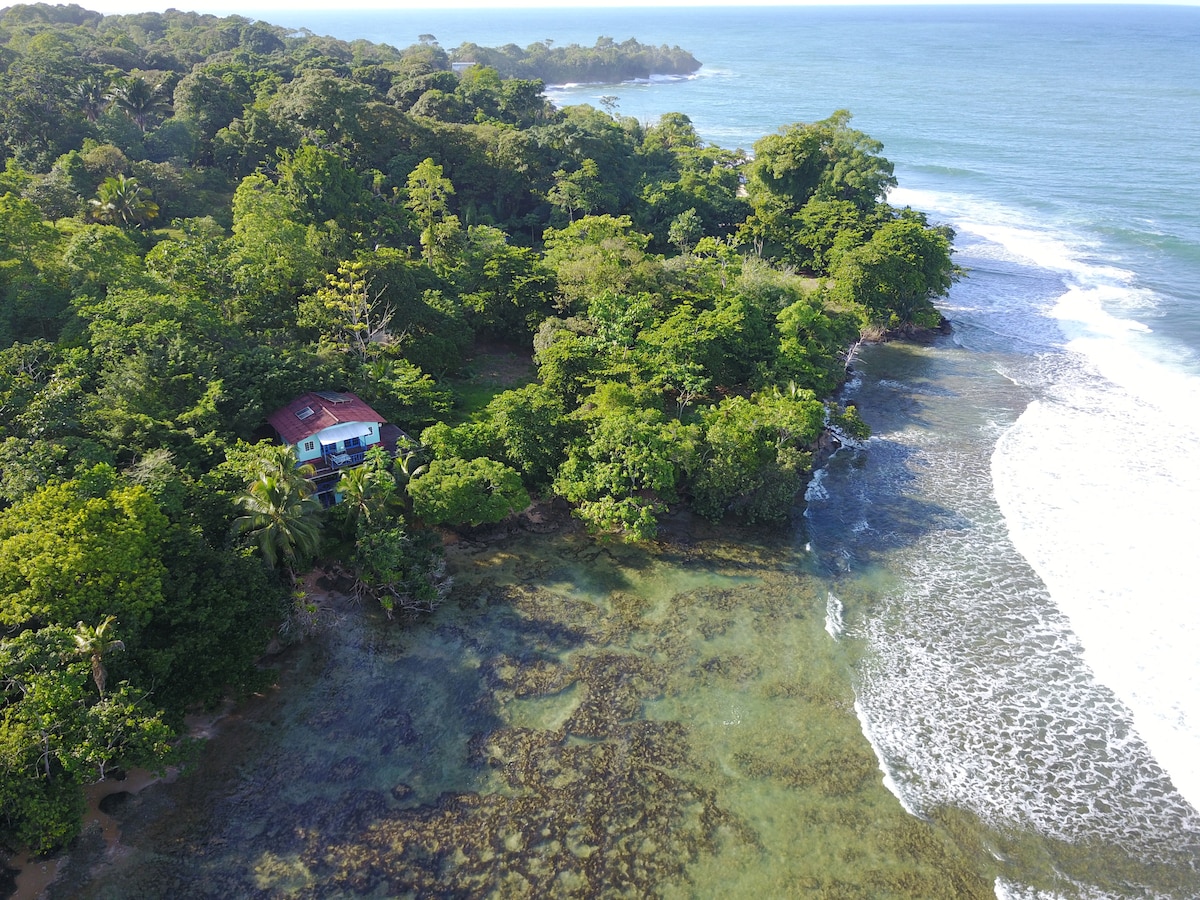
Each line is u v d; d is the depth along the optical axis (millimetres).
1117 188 124688
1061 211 114938
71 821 25781
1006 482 51406
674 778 31109
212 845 27891
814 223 90188
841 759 32125
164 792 29672
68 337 47562
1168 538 45188
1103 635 38438
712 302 65625
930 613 40250
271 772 30750
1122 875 27812
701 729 33375
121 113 81688
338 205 71625
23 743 24953
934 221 112062
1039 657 37281
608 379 53812
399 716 33531
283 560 38750
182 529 34125
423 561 40812
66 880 26344
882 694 35344
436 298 63094
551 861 27906
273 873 27109
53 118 77000
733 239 93125
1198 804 30297
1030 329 76875
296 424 45750
